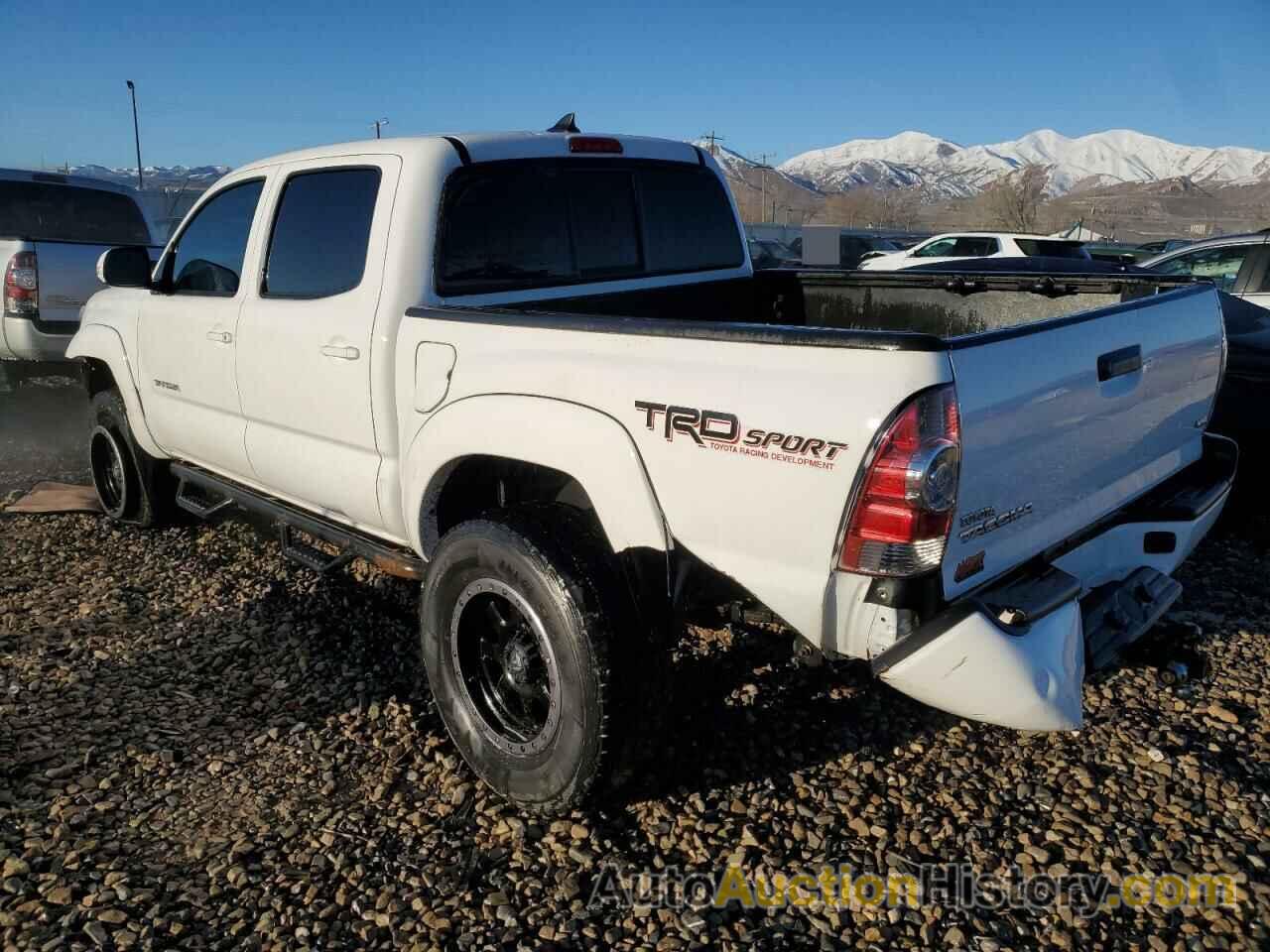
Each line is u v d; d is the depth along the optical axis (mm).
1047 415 2523
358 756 3244
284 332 3670
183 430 4602
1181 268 8641
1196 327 3287
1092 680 3674
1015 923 2488
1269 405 5754
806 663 2561
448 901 2568
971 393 2248
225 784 3090
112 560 5059
